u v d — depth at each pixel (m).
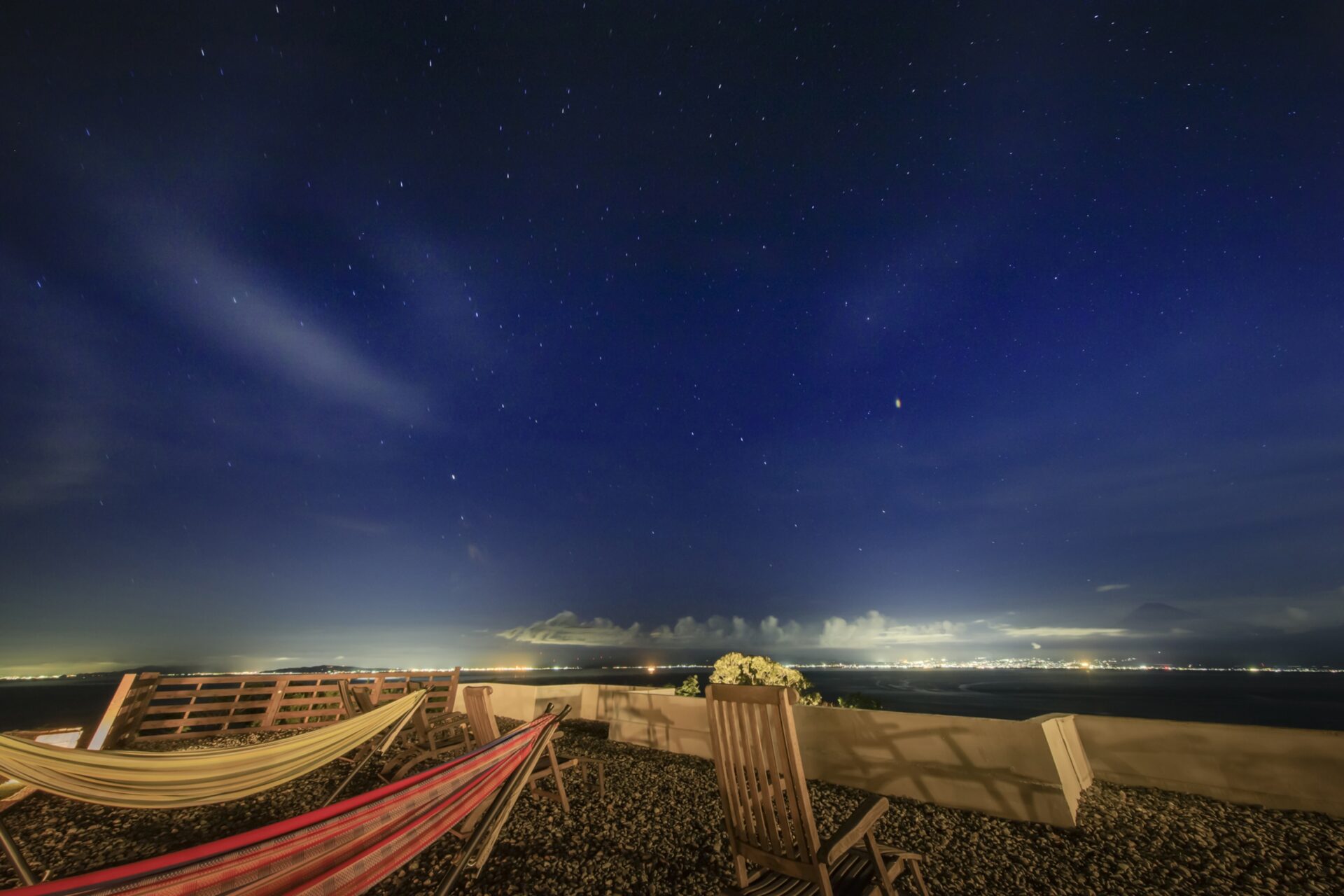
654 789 4.56
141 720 6.52
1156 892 2.72
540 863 3.13
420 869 3.03
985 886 2.81
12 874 3.12
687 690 7.69
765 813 1.99
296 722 7.61
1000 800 3.79
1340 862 2.89
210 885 1.14
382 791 1.65
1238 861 2.97
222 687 7.17
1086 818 3.60
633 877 2.97
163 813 4.12
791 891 1.98
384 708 3.73
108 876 0.97
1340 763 3.45
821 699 7.58
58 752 2.26
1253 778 3.71
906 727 4.31
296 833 1.33
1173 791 3.97
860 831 1.88
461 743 5.20
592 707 7.90
